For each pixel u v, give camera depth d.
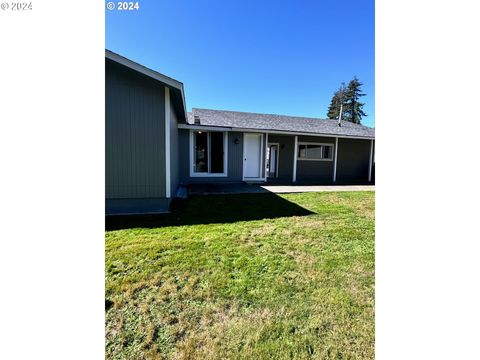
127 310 1.68
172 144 5.61
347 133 11.35
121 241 3.00
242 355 1.34
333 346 1.40
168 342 1.42
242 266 2.36
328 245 2.96
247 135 9.65
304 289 1.98
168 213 4.57
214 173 9.02
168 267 2.31
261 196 6.66
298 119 13.10
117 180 4.44
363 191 7.80
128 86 4.36
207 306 1.75
